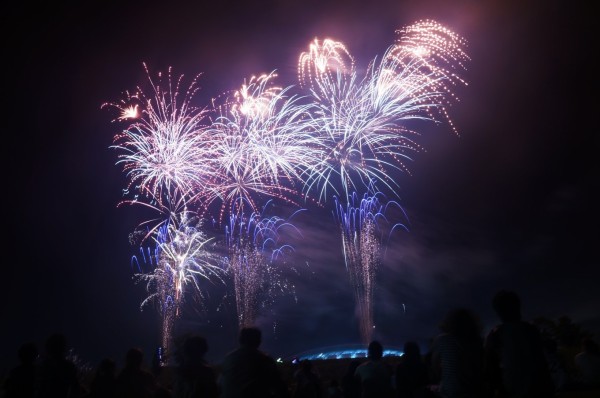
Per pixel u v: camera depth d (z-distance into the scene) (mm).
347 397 10836
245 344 7250
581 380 9930
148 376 8406
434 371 6574
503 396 6109
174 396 7637
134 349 8508
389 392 9227
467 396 6141
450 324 6551
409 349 9109
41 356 8617
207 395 7438
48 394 8125
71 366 8453
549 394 5898
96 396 8203
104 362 8570
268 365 7102
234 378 6957
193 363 7660
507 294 6367
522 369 5910
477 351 6375
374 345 9656
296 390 12602
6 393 8242
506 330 6133
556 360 9906
